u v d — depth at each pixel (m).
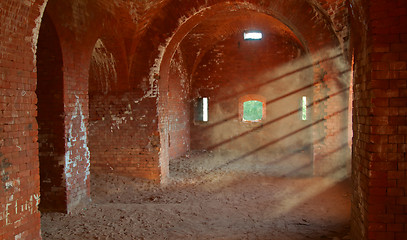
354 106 3.45
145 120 7.30
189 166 9.73
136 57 7.09
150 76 7.18
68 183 5.06
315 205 5.45
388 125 2.76
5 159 2.93
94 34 5.61
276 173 8.55
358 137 3.25
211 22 9.94
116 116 7.42
